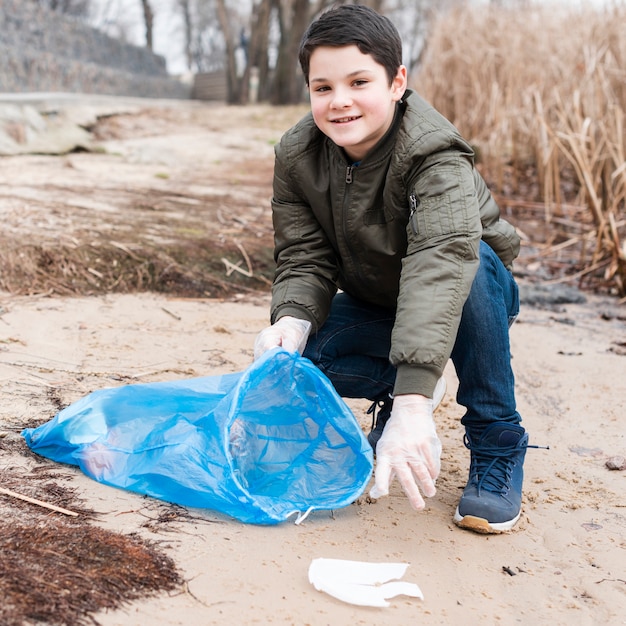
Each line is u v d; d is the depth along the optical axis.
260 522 2.00
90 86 16.31
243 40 28.39
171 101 20.44
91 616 1.58
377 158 2.10
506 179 8.33
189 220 5.28
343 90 2.00
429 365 1.90
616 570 1.99
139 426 2.21
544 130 6.93
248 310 4.10
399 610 1.74
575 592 1.89
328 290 2.35
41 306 3.75
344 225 2.21
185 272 4.39
